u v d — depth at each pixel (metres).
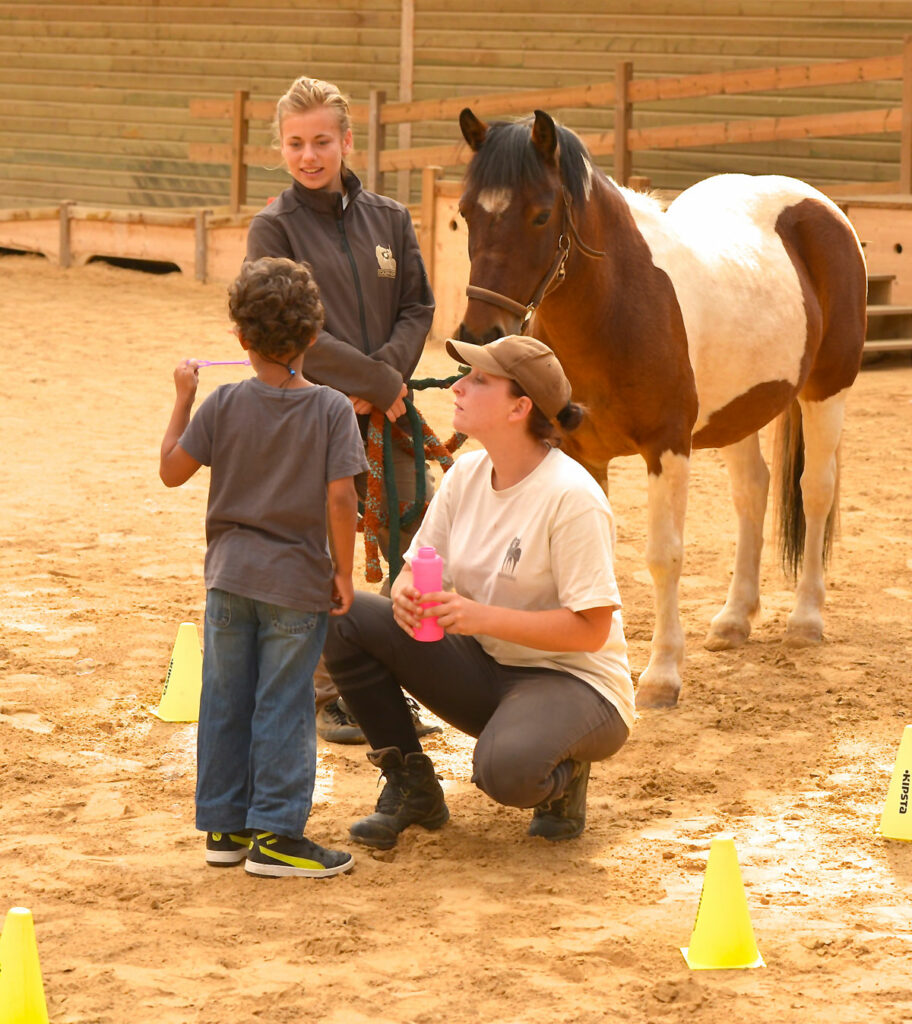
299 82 5.48
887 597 8.08
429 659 4.68
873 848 4.74
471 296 5.65
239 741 4.51
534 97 18.62
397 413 5.52
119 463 11.13
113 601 7.67
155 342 16.89
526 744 4.41
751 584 7.32
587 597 4.37
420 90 22.03
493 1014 3.60
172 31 23.95
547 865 4.58
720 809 5.09
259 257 5.51
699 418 6.79
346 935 4.00
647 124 20.12
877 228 15.66
